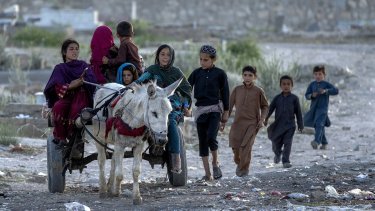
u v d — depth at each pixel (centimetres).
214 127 2877
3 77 6800
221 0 16862
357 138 4247
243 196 2477
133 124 2336
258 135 4319
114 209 2314
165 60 2639
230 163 3512
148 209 2308
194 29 13238
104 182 2545
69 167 2664
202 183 2806
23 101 5078
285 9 16862
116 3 16488
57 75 2548
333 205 2308
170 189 2686
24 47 10281
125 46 2767
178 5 16725
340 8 16975
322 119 3878
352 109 5450
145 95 2286
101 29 2788
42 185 2912
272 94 5453
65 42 2592
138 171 2388
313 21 16788
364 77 7325
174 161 2559
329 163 3247
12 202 2453
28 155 3584
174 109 2598
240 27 16612
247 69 2989
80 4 16225
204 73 2900
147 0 16675
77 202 2400
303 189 2609
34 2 16050
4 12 13662
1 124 4050
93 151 3719
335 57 9412
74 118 2530
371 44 12412
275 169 3262
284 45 11956
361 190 2559
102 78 2772
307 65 7231
